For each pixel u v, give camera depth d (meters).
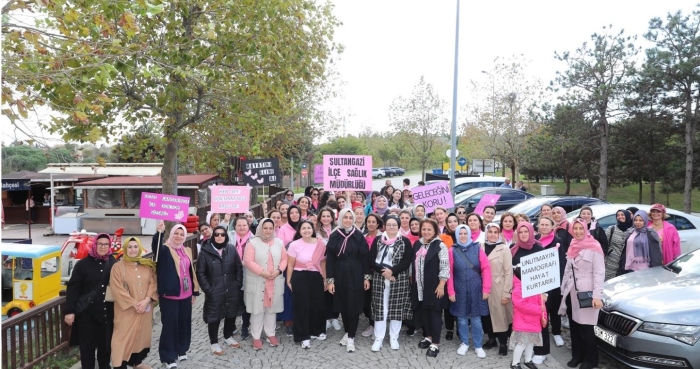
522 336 6.06
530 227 6.27
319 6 13.27
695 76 23.66
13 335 5.82
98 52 7.05
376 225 7.38
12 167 28.55
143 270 5.86
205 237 8.18
